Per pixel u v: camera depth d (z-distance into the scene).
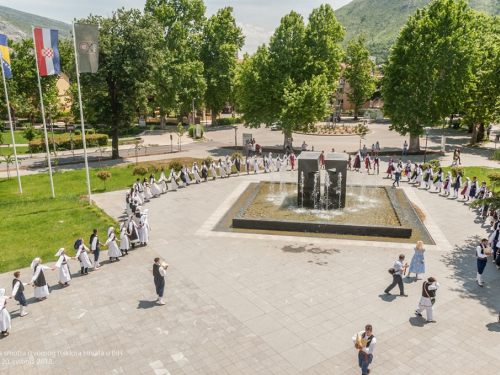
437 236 19.86
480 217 22.72
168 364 10.74
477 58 41.56
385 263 16.84
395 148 48.59
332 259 17.23
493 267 16.59
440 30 39.97
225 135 63.09
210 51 69.19
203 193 28.25
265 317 12.91
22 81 68.62
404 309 13.34
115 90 41.38
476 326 12.40
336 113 81.81
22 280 15.78
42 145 48.53
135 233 18.47
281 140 57.06
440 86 40.84
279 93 42.38
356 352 11.22
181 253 18.08
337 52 47.22
